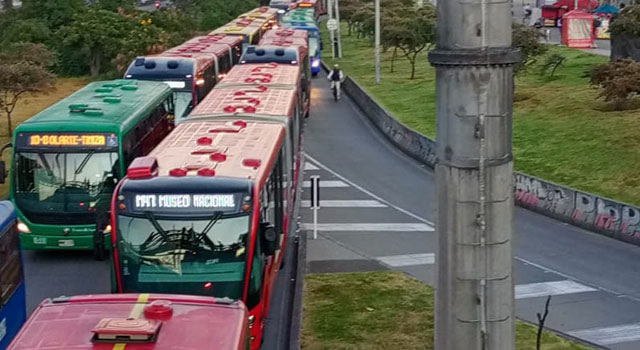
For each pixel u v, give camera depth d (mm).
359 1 82938
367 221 23688
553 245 21344
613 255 20500
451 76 8930
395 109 38875
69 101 22203
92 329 8406
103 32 56594
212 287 13805
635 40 38688
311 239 21797
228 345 8328
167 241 13883
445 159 9109
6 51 48062
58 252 21062
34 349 7973
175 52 34219
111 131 19438
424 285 18000
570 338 15242
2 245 13508
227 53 38031
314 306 16641
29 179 19484
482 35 8781
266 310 15516
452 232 9180
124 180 14312
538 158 27812
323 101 46188
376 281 18250
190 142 17156
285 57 34062
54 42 58281
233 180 14250
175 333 8461
